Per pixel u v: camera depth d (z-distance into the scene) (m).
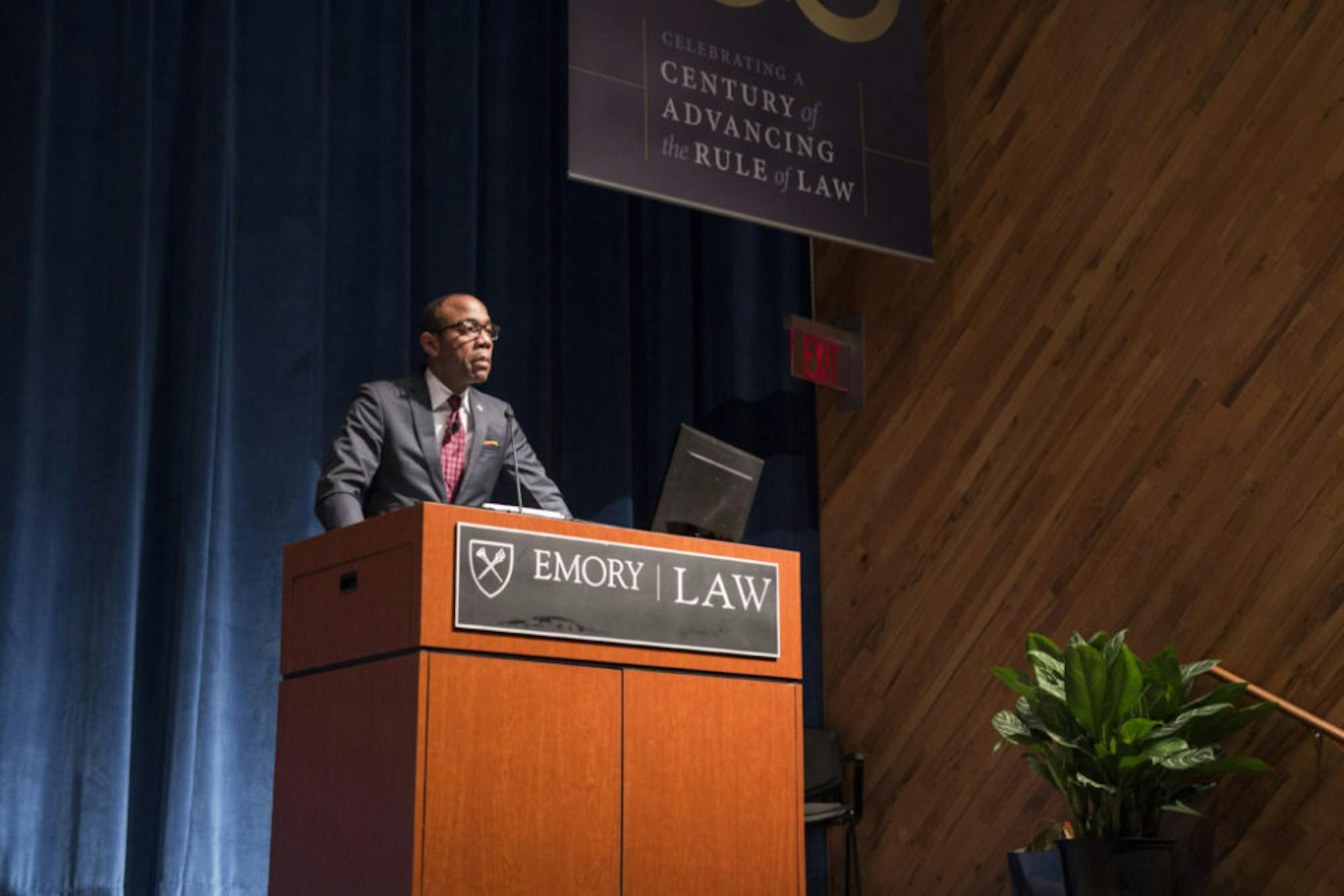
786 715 2.95
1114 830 4.29
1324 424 4.55
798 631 3.02
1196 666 4.42
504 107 5.58
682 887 2.70
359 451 3.48
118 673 4.18
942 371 5.79
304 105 4.92
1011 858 4.56
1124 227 5.22
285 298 4.77
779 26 5.22
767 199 5.05
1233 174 4.91
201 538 4.40
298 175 4.87
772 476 6.11
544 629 2.60
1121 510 5.07
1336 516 4.48
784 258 6.32
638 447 5.90
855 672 5.92
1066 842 4.29
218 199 4.62
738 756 2.84
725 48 5.06
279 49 4.92
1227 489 4.77
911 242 5.40
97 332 4.39
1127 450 5.09
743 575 2.94
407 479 3.55
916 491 5.80
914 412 5.87
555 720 2.59
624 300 5.75
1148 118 5.20
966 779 5.40
